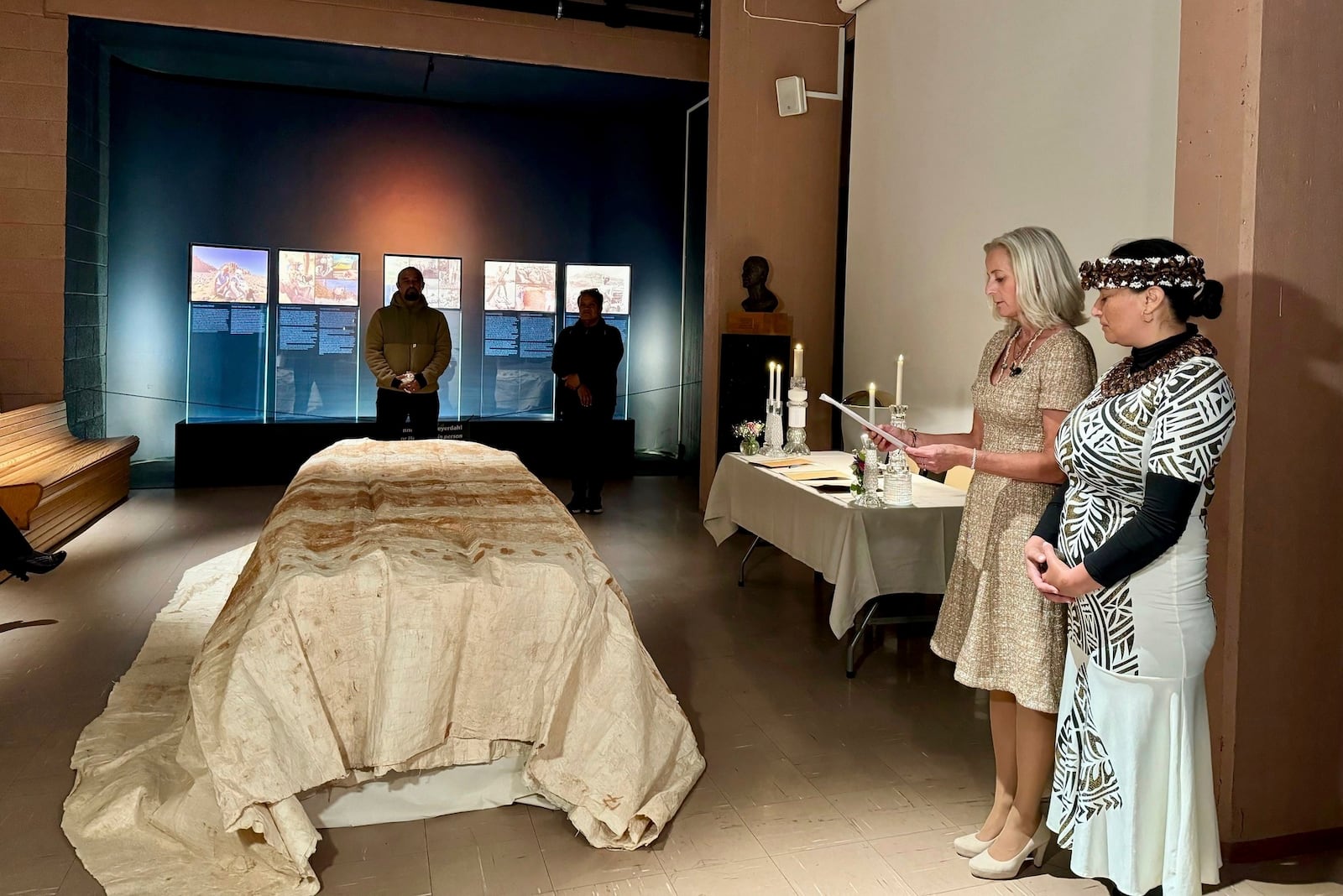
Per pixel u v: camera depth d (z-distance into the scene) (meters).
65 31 7.01
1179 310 2.02
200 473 8.06
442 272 9.42
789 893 2.35
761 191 6.99
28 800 2.70
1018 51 4.75
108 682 3.63
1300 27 2.45
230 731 2.37
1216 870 2.21
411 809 2.70
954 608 2.68
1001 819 2.57
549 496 3.89
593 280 9.78
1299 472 2.52
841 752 3.20
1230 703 2.52
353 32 7.59
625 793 2.60
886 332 5.97
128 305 8.31
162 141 8.38
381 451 4.95
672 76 8.26
